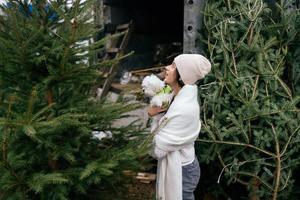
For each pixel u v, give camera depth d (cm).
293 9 396
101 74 286
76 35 244
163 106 296
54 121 218
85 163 273
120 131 307
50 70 244
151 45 737
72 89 279
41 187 223
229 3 382
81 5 260
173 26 784
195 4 401
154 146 276
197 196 424
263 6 373
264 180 362
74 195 281
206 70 282
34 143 257
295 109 358
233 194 416
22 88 261
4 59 241
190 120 273
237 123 353
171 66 292
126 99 325
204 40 395
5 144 215
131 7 686
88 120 266
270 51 371
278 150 353
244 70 369
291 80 387
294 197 393
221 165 387
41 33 247
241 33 379
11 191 242
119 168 272
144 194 408
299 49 380
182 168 284
